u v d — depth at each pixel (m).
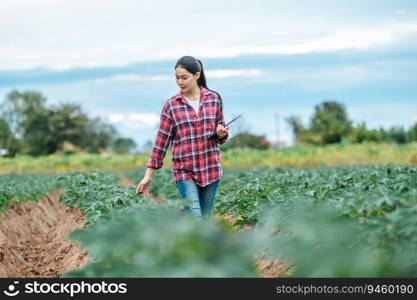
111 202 11.34
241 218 11.27
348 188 11.84
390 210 7.68
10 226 17.94
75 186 16.98
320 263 5.38
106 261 5.74
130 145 152.25
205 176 10.61
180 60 10.52
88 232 5.42
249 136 115.44
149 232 5.14
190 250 4.98
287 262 8.04
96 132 152.25
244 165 60.81
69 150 143.75
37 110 150.12
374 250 6.43
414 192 7.43
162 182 27.92
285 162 59.34
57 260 13.91
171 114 10.55
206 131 10.56
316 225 5.79
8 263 13.45
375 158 52.19
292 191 12.16
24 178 32.81
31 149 147.00
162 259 5.05
